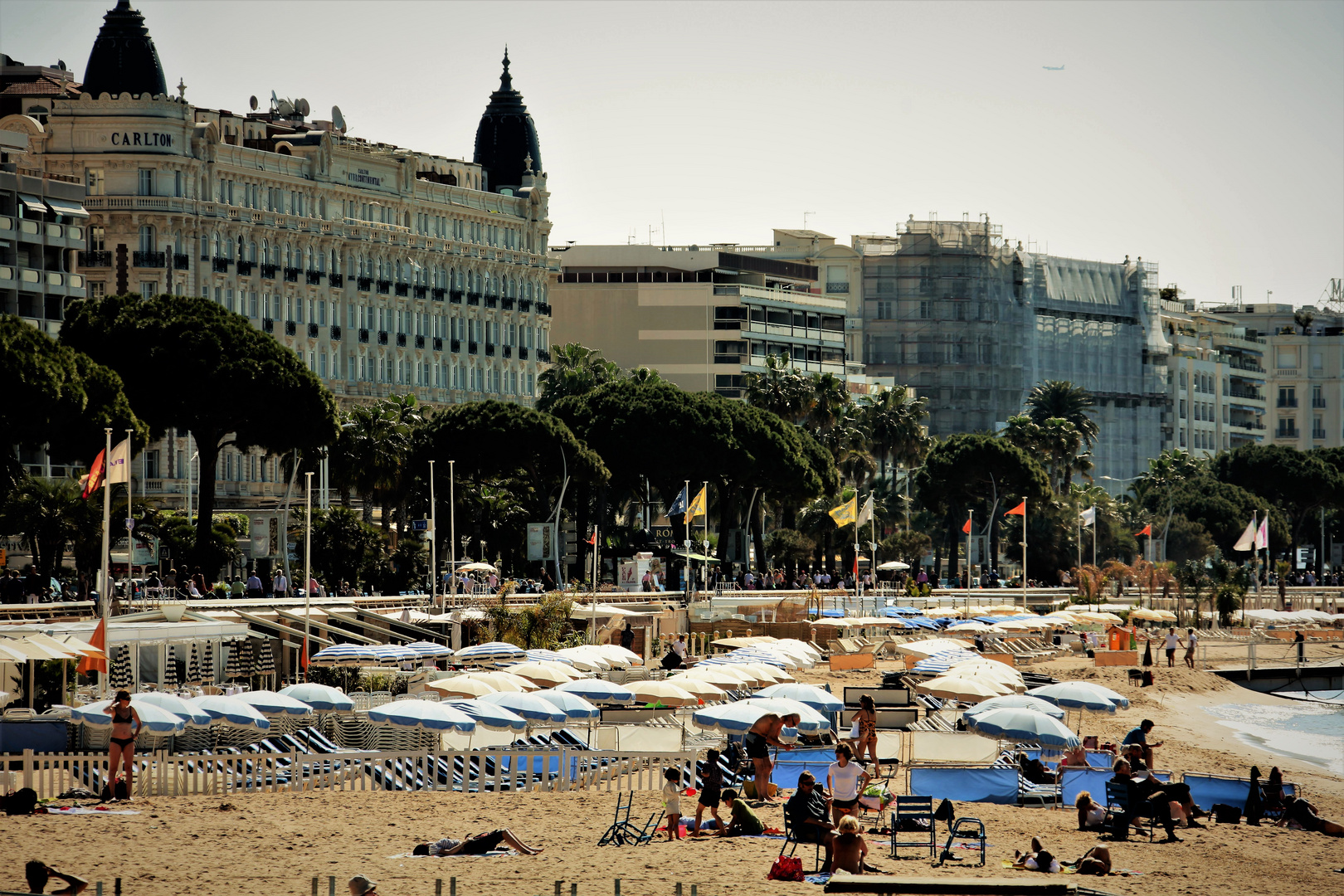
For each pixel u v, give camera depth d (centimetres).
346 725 4700
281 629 6412
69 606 6175
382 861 3212
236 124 13338
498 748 4197
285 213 13050
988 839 3806
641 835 3525
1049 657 9575
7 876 2958
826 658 8575
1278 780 4369
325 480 11562
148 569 8356
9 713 4356
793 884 3114
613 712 5228
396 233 14100
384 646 6106
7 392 7519
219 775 4009
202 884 2950
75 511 7594
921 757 4706
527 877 3111
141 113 12125
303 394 9244
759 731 4228
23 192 10688
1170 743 6431
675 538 12275
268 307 12888
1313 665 9781
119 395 8269
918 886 2766
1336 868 3725
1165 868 3581
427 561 9769
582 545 11612
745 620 9062
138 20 12350
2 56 13750
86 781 3872
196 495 11819
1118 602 12825
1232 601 12100
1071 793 4378
